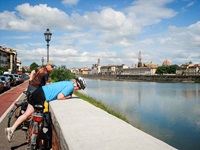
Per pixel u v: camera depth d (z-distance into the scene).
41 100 4.88
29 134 5.14
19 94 21.20
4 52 108.75
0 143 5.82
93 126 3.05
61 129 2.95
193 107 29.08
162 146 2.18
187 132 16.44
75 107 4.59
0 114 10.19
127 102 31.92
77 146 2.24
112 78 189.25
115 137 2.51
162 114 23.44
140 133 2.68
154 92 52.47
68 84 5.32
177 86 79.50
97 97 37.53
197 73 159.25
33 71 7.54
